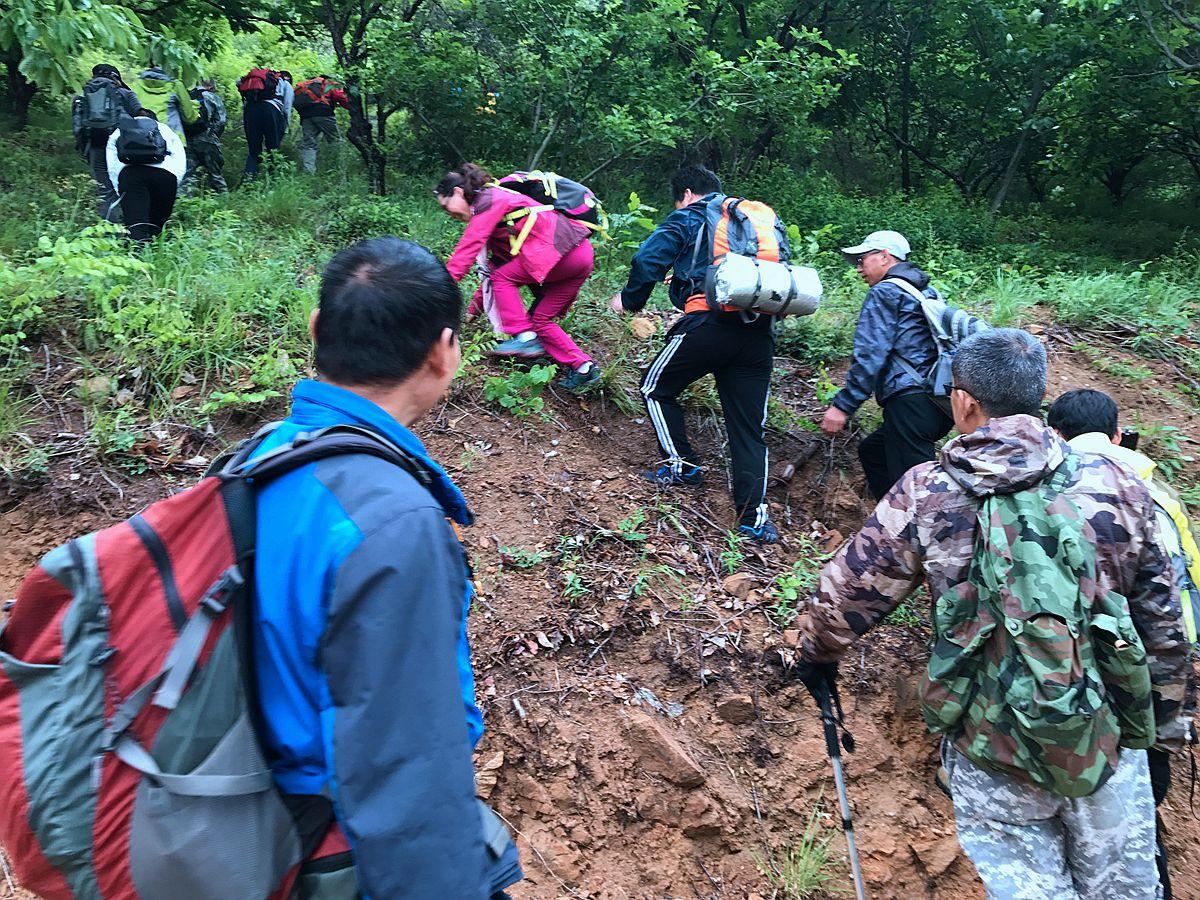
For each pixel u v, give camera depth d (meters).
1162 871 2.61
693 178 4.05
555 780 3.06
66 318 4.12
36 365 3.89
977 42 12.23
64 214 6.02
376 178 8.91
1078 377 5.28
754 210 4.03
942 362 3.63
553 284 4.40
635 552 3.74
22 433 3.55
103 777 1.23
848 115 13.41
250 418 3.88
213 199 6.86
